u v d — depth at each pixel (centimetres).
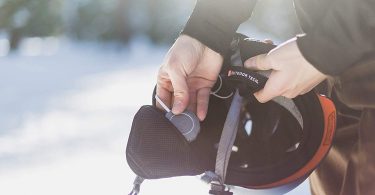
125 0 2450
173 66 155
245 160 154
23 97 1025
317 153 150
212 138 154
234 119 147
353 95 137
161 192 383
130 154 143
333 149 158
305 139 150
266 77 147
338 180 158
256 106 156
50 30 2320
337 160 157
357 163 139
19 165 496
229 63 156
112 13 2475
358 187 136
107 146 570
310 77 141
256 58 149
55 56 2094
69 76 1440
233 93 157
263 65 146
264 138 155
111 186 428
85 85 1218
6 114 826
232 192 145
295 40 141
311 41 134
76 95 1041
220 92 158
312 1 135
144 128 144
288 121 154
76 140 604
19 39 2252
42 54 2173
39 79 1368
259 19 2402
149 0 2606
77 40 2511
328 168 160
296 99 151
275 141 155
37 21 2277
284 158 151
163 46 2641
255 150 154
